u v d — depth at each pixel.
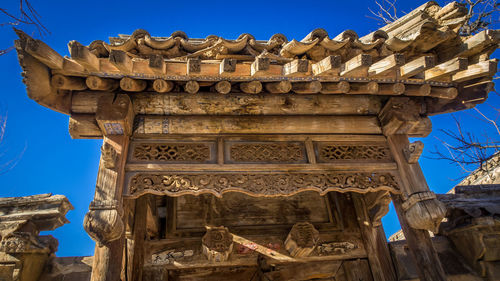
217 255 4.24
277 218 5.08
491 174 6.45
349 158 3.75
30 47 2.44
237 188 3.35
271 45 3.91
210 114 3.64
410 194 3.49
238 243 4.77
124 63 2.74
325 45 3.66
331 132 3.85
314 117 3.86
